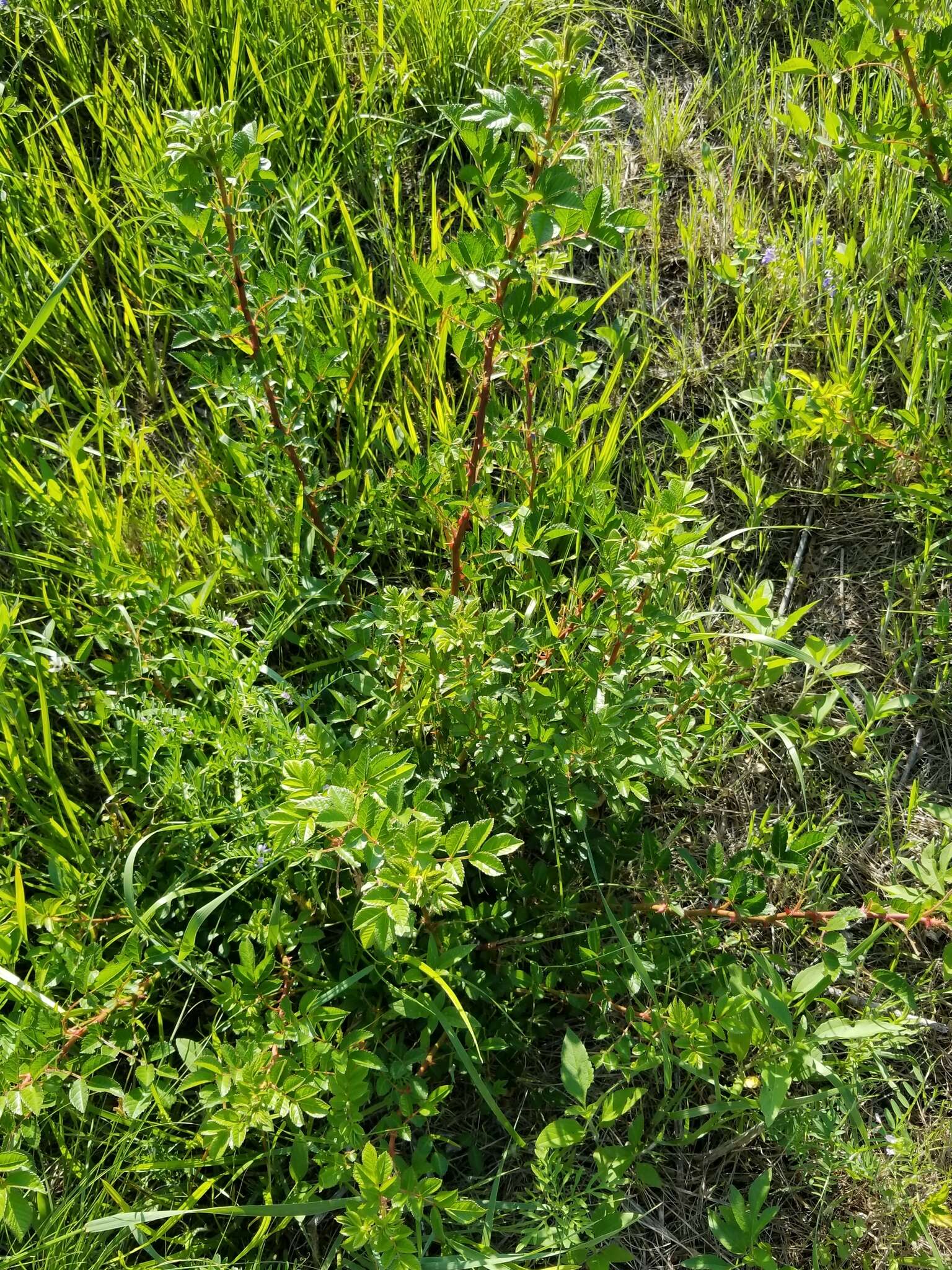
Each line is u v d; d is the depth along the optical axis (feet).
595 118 5.87
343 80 11.88
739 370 10.93
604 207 6.00
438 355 10.11
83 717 7.92
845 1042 7.72
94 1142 6.76
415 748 7.56
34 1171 6.13
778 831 7.38
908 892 7.01
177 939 7.18
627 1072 6.86
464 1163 7.42
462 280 6.31
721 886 8.18
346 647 8.82
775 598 10.11
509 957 7.66
